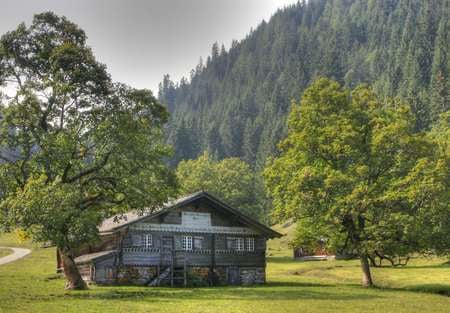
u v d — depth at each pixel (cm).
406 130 4869
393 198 4597
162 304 3238
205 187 10325
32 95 3903
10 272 5869
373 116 5175
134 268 5034
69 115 4044
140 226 5116
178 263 5206
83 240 3653
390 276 5919
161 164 4319
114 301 3353
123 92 4103
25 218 3447
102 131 3962
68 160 3925
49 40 4131
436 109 16612
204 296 3862
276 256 9912
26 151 3969
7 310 2784
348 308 3253
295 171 5122
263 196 12038
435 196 4581
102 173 4138
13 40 4038
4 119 3903
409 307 3397
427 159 4681
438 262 7162
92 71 3978
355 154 4906
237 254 5516
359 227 4997
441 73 18162
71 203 3588
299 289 4644
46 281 4912
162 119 4231
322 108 5172
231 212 5478
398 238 4838
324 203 4806
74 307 2967
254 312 2947
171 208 5169
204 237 5391
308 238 5184
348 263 7812
